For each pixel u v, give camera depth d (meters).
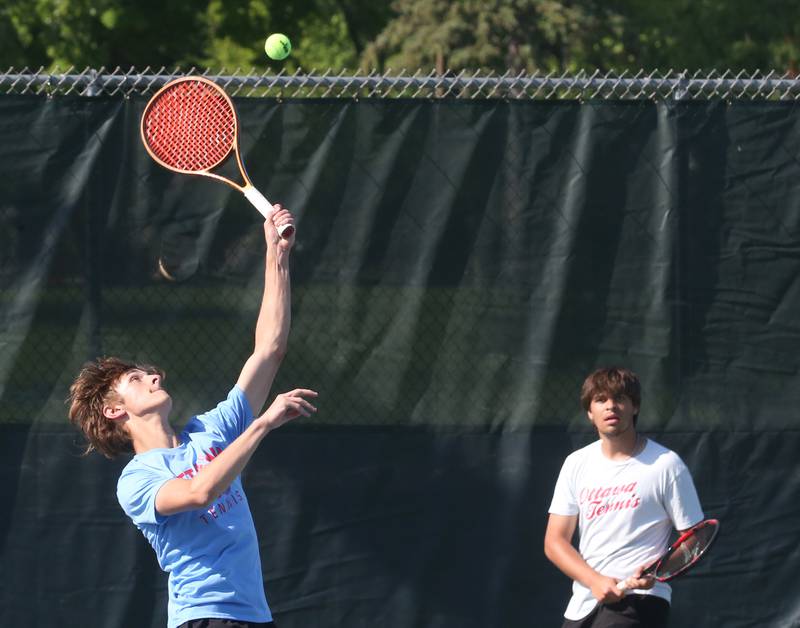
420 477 19.94
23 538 19.52
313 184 19.81
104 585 19.59
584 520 17.08
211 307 19.78
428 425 19.94
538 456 20.02
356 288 19.86
